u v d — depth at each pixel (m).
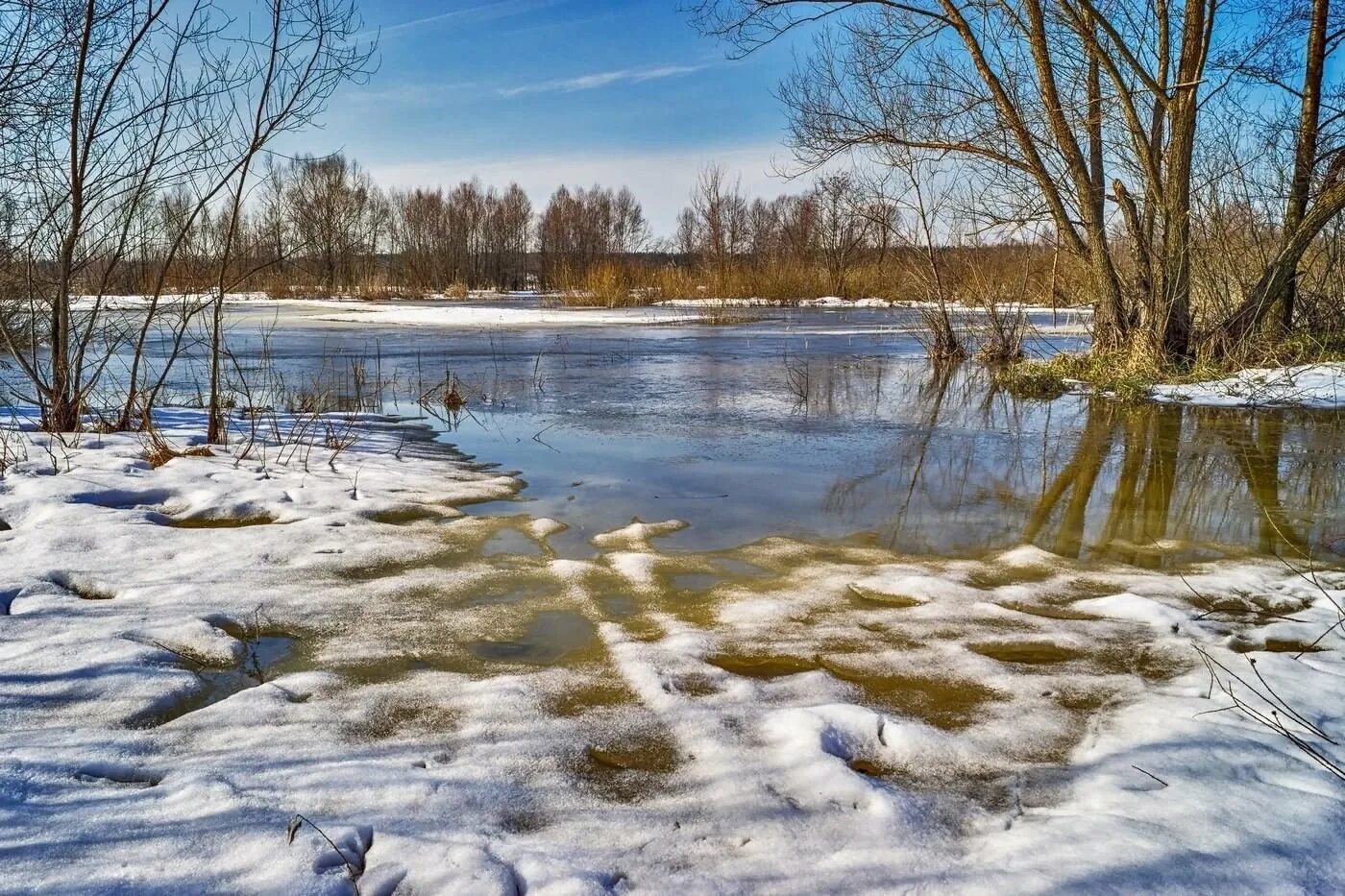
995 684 3.08
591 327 19.83
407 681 3.03
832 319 22.89
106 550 4.18
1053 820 2.24
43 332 9.19
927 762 2.58
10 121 6.64
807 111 12.60
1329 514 5.35
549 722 2.75
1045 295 14.03
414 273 45.56
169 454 6.02
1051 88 10.92
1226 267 11.30
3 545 4.17
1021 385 10.90
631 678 3.06
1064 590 4.04
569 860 2.03
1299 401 9.33
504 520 4.95
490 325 20.36
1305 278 11.64
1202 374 10.51
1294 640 3.45
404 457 6.55
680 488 5.78
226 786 2.29
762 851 2.11
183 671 3.03
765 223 42.06
